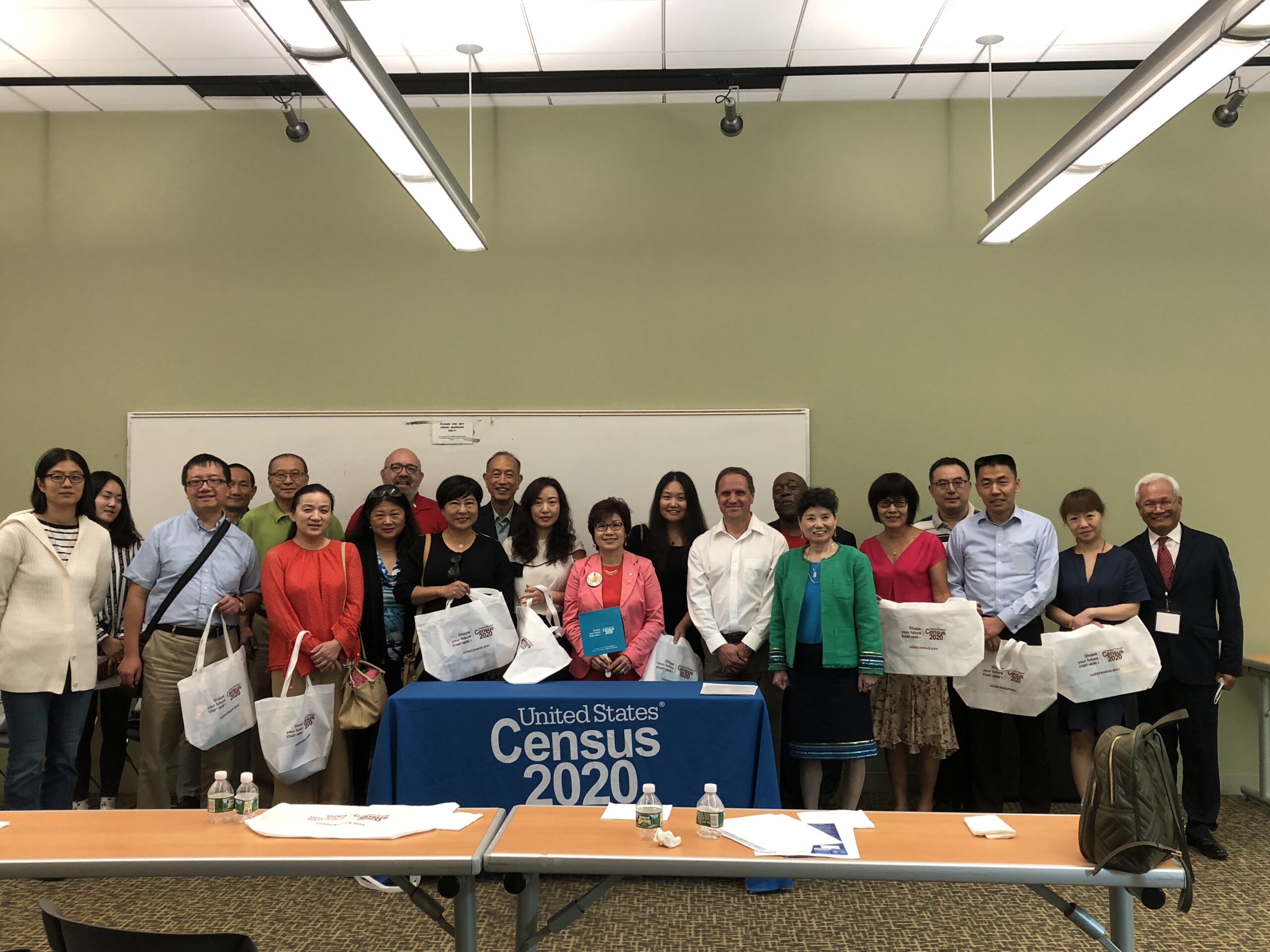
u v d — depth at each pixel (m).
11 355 4.93
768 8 4.00
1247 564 4.77
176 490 4.84
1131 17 4.05
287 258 4.95
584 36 4.23
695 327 4.89
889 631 3.58
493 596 3.63
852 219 4.91
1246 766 4.67
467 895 1.90
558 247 4.93
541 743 3.24
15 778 3.33
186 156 4.98
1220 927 2.97
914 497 3.78
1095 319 4.85
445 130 4.98
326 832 2.01
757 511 4.81
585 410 4.87
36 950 2.86
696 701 3.23
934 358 4.86
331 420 4.87
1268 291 4.84
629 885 3.34
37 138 4.99
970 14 4.04
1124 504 4.79
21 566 3.38
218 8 3.98
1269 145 4.87
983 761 3.81
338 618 3.56
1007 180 4.89
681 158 4.93
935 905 3.14
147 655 3.65
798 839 1.95
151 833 2.04
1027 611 3.63
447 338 4.92
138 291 4.94
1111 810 1.80
